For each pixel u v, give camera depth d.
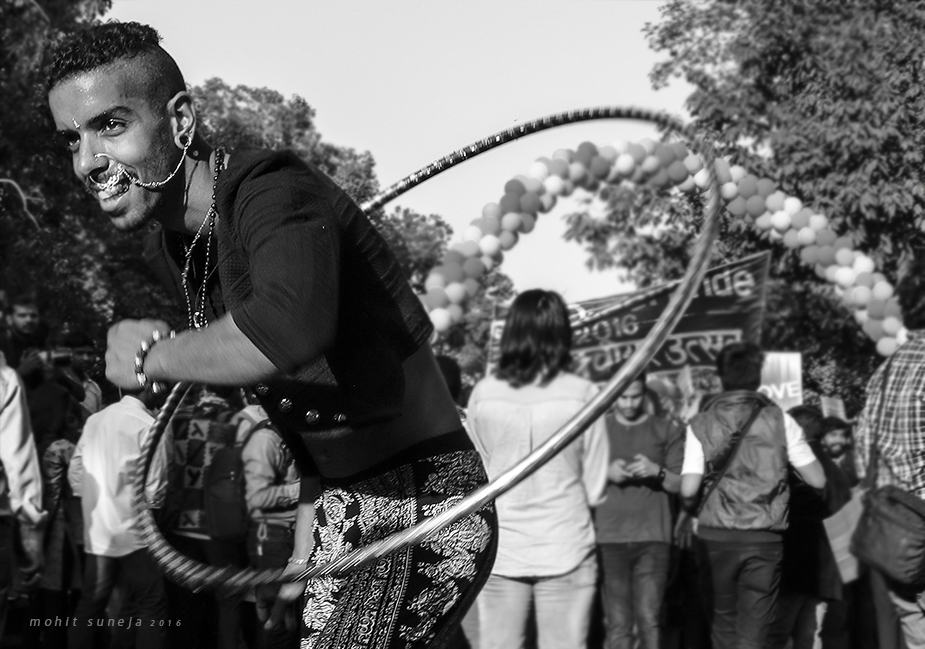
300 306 1.57
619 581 4.91
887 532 4.27
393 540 1.84
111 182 1.78
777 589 4.62
